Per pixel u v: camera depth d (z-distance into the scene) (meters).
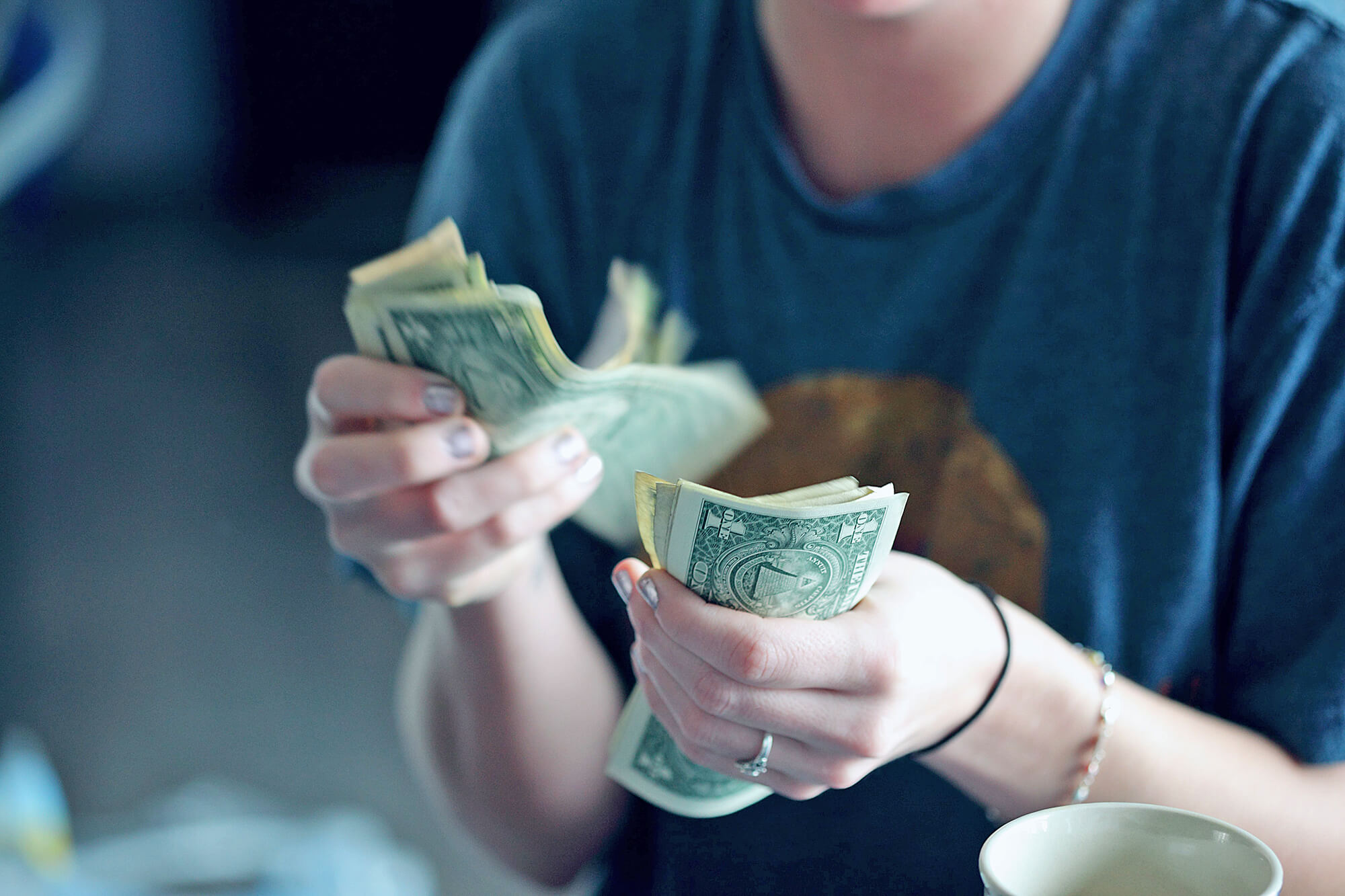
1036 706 0.72
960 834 0.85
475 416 0.73
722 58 1.02
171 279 5.55
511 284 1.10
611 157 1.07
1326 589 0.83
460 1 6.92
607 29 1.07
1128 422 0.90
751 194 1.00
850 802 0.87
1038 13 0.89
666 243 1.04
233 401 4.33
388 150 7.20
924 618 0.66
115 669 2.84
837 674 0.62
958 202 0.94
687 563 0.62
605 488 0.85
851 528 0.61
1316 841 0.77
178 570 3.30
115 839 2.12
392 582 0.78
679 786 0.82
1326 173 0.83
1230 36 0.88
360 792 2.39
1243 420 0.87
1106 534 0.91
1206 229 0.87
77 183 6.41
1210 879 0.52
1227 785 0.76
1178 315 0.89
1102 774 0.75
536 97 1.09
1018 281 0.93
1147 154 0.90
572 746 0.97
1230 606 0.90
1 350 4.16
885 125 0.95
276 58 6.77
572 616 0.99
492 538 0.75
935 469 0.97
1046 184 0.92
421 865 2.17
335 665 2.89
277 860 2.00
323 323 5.07
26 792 1.86
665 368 0.72
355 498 0.73
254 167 6.93
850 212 0.96
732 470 1.00
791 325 0.99
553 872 1.05
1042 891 0.54
